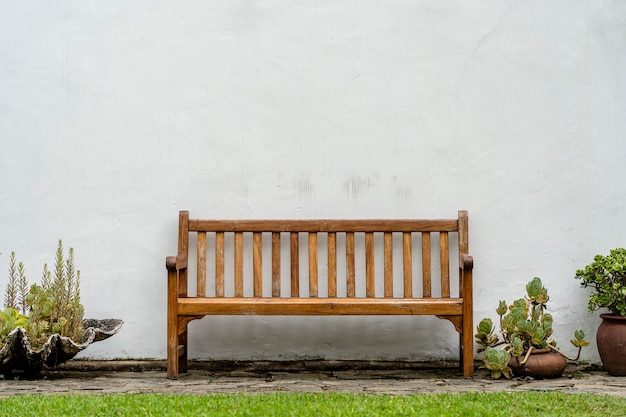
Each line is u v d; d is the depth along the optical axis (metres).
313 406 3.99
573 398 4.27
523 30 5.88
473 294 5.83
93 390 4.79
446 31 5.91
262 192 5.91
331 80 5.92
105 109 5.95
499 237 5.84
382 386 4.92
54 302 5.19
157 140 5.93
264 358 5.87
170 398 4.28
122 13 5.95
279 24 5.93
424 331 5.84
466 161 5.86
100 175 5.93
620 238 5.81
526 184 5.84
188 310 5.22
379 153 5.89
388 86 5.91
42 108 5.96
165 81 5.94
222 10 5.95
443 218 5.85
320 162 5.90
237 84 5.94
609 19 5.86
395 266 5.83
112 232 5.93
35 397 4.34
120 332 5.90
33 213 5.93
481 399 4.25
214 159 5.92
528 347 5.27
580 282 5.81
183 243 5.70
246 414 3.83
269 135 5.92
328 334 5.86
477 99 5.88
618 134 5.83
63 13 5.97
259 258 5.71
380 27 5.92
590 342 5.79
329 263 5.69
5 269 5.91
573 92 5.85
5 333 5.02
